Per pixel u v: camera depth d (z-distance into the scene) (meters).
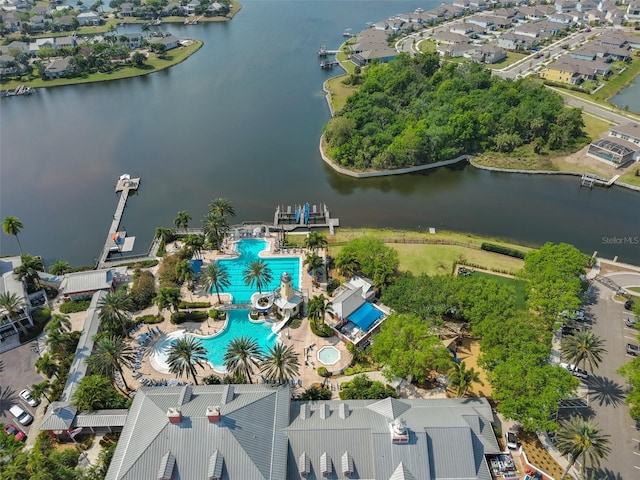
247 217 163.75
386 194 177.38
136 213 168.00
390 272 119.06
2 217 168.25
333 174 190.38
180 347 92.19
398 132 199.12
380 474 73.31
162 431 73.38
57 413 86.94
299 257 139.25
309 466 74.81
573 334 110.06
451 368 97.06
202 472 71.12
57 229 161.75
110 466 73.06
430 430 77.12
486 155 197.75
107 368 93.62
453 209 168.25
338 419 80.69
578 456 81.75
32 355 107.88
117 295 107.00
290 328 113.62
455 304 109.25
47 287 126.81
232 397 81.19
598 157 191.00
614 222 160.25
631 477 82.06
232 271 132.88
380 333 101.75
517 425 90.06
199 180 187.38
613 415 92.12
